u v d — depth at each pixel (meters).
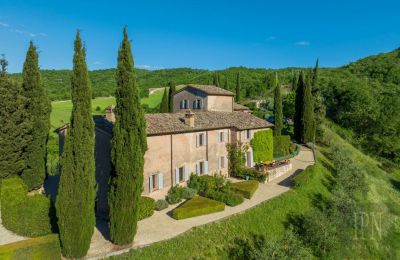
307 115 52.72
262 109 85.69
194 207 25.20
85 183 17.72
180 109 54.91
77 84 17.72
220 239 22.16
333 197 30.98
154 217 24.69
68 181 17.53
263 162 38.94
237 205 27.53
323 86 92.38
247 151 39.12
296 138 54.97
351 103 76.38
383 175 50.78
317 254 23.81
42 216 20.94
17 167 27.91
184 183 30.84
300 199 30.45
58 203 17.69
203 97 50.78
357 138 68.25
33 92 29.92
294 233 24.25
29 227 20.94
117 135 19.36
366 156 59.09
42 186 33.88
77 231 17.56
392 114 68.69
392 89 94.25
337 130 70.12
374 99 78.31
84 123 17.86
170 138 29.00
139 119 20.19
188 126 31.30
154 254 19.23
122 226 19.38
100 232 22.06
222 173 36.22
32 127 29.30
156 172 27.59
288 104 65.62
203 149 33.28
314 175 36.00
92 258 17.95
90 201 18.03
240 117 41.47
